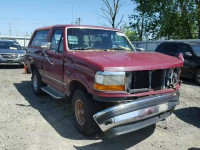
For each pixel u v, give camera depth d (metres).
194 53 9.35
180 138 4.00
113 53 4.19
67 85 4.35
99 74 3.31
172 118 4.97
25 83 8.39
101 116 3.25
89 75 3.53
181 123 4.70
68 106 5.62
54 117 4.86
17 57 12.42
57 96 4.79
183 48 9.97
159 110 3.59
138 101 3.33
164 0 25.61
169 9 25.75
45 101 6.04
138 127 3.44
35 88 6.56
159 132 4.23
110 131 3.26
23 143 3.67
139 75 3.43
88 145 3.67
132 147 3.63
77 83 4.04
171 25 25.77
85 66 3.65
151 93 3.50
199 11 23.64
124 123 3.27
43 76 5.80
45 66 5.52
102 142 3.78
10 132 4.05
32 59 6.42
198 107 5.82
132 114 3.28
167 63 3.72
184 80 10.24
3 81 8.70
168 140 3.91
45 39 5.56
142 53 4.30
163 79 3.71
